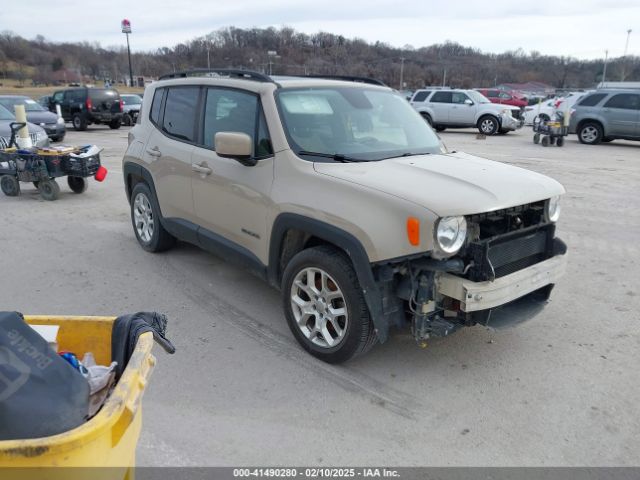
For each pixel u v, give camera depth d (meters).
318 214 3.59
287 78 4.66
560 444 3.00
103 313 4.60
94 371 2.14
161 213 5.61
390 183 3.47
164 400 3.36
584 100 18.25
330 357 3.72
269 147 4.12
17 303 4.77
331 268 3.54
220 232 4.73
